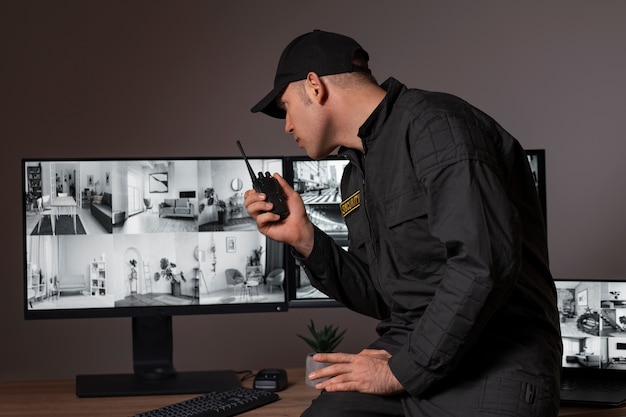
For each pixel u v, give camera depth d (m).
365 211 1.96
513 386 1.71
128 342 3.48
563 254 3.62
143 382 2.46
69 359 3.45
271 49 3.53
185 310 2.49
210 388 2.40
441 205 1.67
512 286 1.65
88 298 2.46
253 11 3.52
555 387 1.76
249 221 2.52
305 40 1.92
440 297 1.65
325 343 2.47
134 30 3.47
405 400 1.79
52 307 2.45
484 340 1.77
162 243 2.49
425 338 1.66
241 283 2.52
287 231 2.11
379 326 2.01
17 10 3.41
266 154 3.52
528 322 1.81
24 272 2.44
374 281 2.00
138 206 2.48
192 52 3.49
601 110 3.64
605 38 3.65
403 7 3.57
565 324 2.47
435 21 3.58
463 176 1.65
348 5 3.55
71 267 2.46
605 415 2.12
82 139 3.44
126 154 3.46
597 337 2.44
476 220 1.63
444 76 3.58
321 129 1.91
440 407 1.75
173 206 2.49
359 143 1.92
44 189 2.45
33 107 3.41
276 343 3.54
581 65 3.63
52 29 3.43
